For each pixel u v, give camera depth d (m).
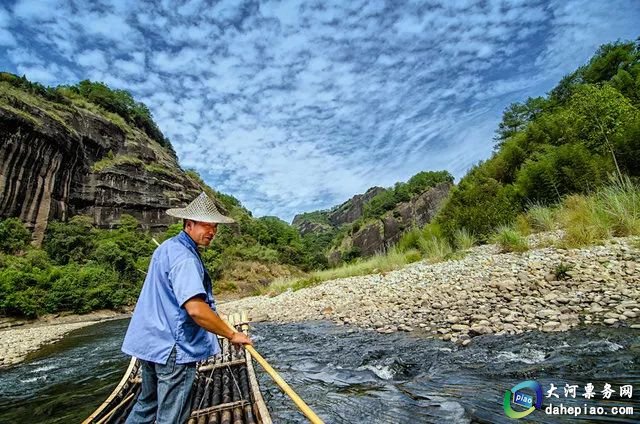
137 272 34.12
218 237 53.06
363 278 14.56
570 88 28.48
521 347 5.28
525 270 8.82
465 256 12.24
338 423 3.94
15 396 6.46
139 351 2.33
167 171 56.91
